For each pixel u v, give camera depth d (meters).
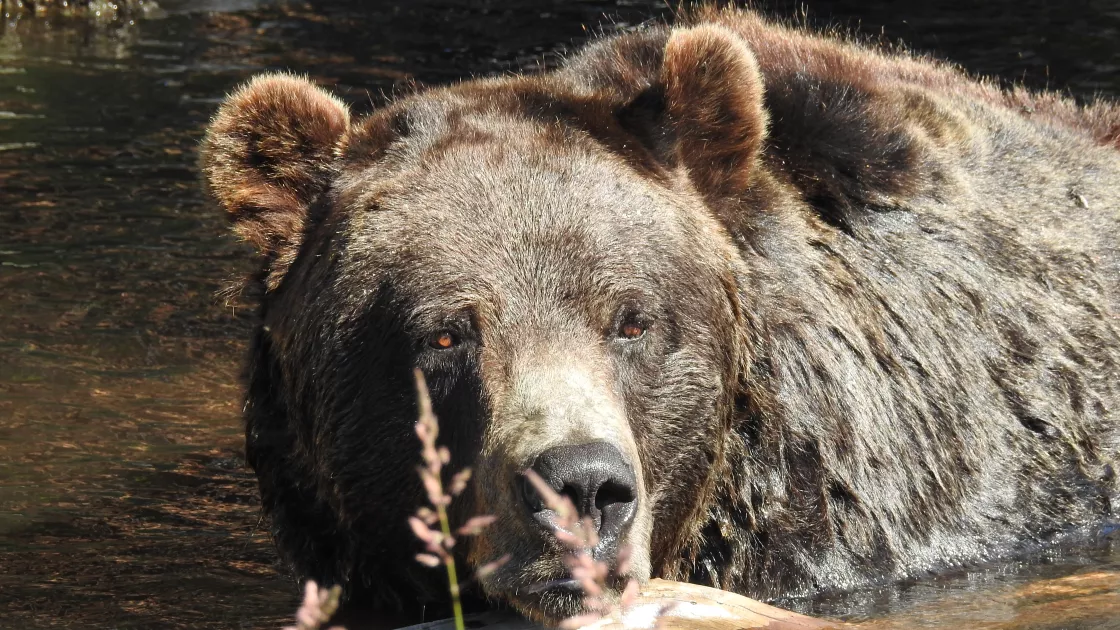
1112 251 12.71
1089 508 11.42
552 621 7.50
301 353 8.80
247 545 10.87
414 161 8.82
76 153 21.66
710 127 9.53
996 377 11.25
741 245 9.70
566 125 9.01
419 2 31.34
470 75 25.81
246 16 31.31
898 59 14.38
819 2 27.72
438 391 8.23
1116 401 12.09
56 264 17.19
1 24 30.59
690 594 8.42
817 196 10.79
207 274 16.98
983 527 10.80
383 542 8.94
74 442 12.79
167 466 12.38
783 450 9.70
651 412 8.49
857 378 10.20
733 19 12.84
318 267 8.77
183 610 9.62
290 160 9.20
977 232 11.60
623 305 8.25
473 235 8.24
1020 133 13.05
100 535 10.98
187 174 20.77
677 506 8.91
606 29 14.39
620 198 8.49
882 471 10.26
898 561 10.27
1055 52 24.48
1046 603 9.30
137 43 29.09
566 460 7.12
